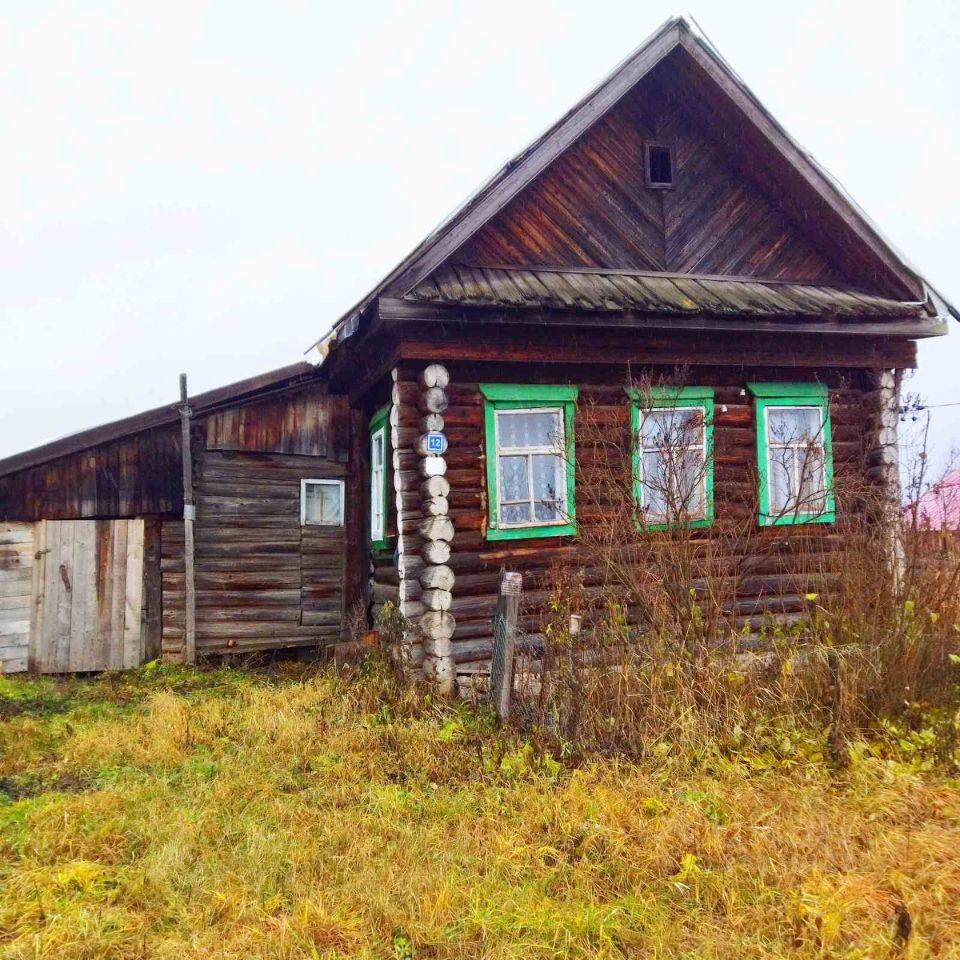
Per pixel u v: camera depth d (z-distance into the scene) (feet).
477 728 22.81
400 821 17.20
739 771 18.17
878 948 12.00
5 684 32.27
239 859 15.24
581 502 30.12
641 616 24.85
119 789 18.75
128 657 36.88
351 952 12.57
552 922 13.10
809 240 35.37
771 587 30.99
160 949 12.47
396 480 29.17
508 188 28.53
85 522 36.76
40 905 13.41
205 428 38.42
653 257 33.01
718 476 31.53
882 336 33.47
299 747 22.20
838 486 31.40
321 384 40.68
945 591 23.27
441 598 27.76
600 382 30.91
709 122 33.83
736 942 12.37
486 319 27.63
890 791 16.83
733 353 31.68
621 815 16.51
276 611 39.04
